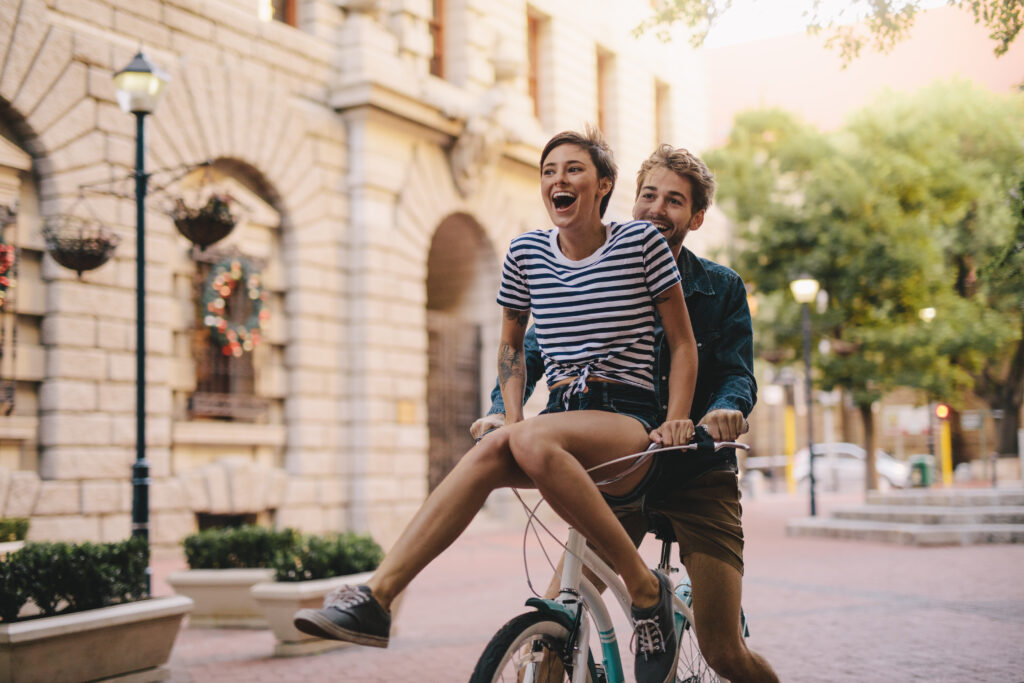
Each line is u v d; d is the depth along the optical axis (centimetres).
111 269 1306
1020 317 2350
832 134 2544
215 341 1478
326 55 1677
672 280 311
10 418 1206
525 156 2039
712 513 346
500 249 2028
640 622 308
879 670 658
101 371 1290
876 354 2334
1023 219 971
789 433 3666
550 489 283
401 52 1778
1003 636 784
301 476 1595
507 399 334
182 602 680
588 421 294
